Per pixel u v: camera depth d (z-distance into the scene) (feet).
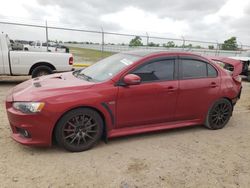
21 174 10.77
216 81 16.71
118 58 15.89
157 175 11.30
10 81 33.45
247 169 12.37
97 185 10.34
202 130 17.24
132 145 14.14
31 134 11.94
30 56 30.14
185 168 12.03
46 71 31.09
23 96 12.12
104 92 13.01
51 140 12.30
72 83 13.34
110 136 13.80
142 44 58.08
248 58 44.83
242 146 15.01
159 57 14.83
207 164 12.57
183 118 16.07
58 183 10.32
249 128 18.28
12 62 29.45
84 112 12.67
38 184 10.18
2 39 28.84
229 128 18.04
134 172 11.43
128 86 13.58
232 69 18.88
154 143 14.60
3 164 11.42
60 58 31.68
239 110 23.15
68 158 12.27
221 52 73.72
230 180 11.32
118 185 10.41
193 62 16.07
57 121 12.21
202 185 10.80
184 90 15.38
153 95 14.35
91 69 16.20
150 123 14.98
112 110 13.37
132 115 14.07
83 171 11.25
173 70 15.21
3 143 13.39
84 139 12.98
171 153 13.48
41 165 11.52
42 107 11.71
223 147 14.70
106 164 11.94
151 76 14.46
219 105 17.24
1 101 21.77
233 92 17.53
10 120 12.28
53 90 12.38
